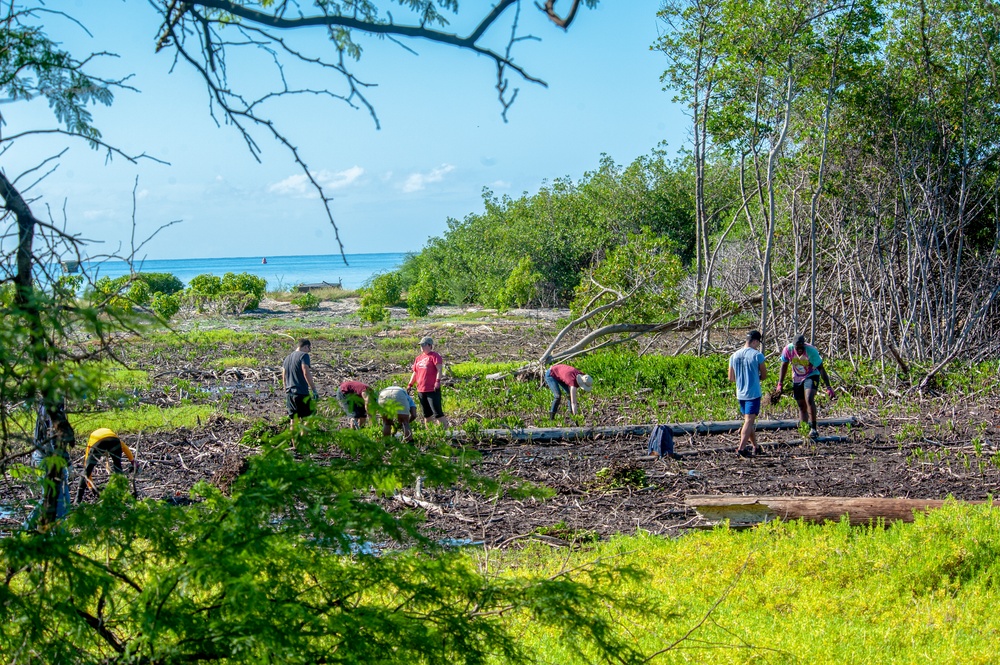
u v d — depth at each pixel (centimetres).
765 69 2048
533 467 1251
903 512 941
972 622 670
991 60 2020
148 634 292
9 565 298
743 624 649
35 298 272
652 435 1301
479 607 358
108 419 1416
